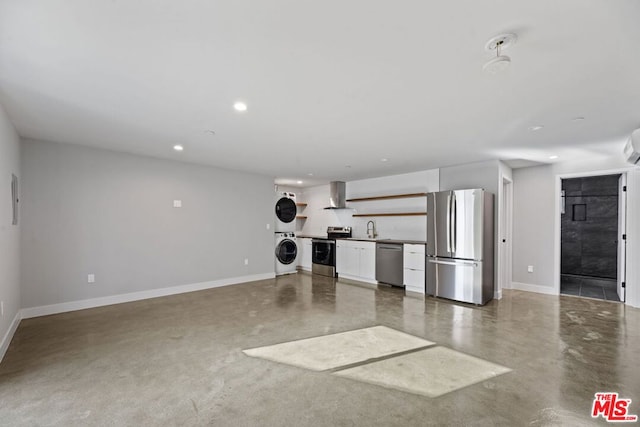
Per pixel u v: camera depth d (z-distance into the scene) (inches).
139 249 185.8
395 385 87.8
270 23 61.6
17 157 137.2
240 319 147.3
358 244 246.1
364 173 246.1
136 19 60.3
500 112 110.8
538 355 107.5
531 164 205.6
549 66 77.9
